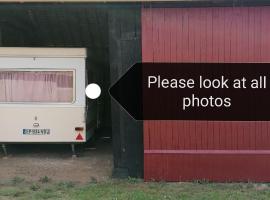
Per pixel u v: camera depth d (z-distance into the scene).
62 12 5.24
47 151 6.04
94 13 5.29
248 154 4.32
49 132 5.66
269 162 4.32
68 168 5.07
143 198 3.75
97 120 7.02
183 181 4.36
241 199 3.75
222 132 4.33
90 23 6.09
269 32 4.27
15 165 5.22
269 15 4.26
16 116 5.66
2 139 5.66
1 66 5.65
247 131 4.32
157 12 4.31
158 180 4.36
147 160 4.37
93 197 3.80
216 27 4.29
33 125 5.66
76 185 4.28
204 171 4.35
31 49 5.66
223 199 3.74
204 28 4.29
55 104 5.66
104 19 5.79
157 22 4.31
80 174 4.77
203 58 4.30
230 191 4.01
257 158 4.32
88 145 6.50
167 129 4.35
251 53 4.28
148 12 4.32
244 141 4.32
